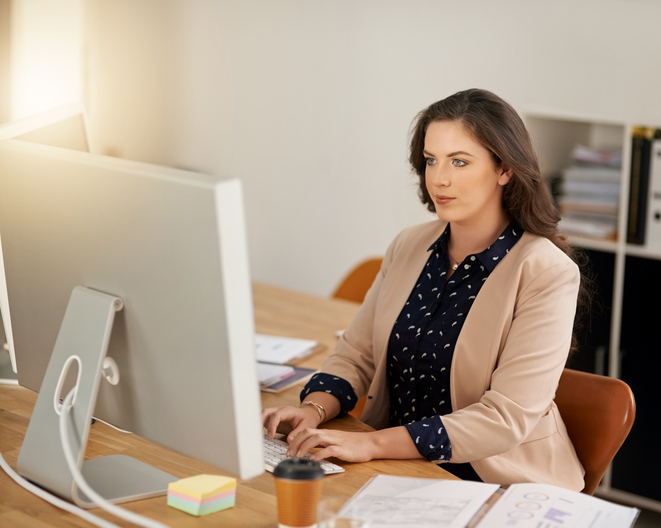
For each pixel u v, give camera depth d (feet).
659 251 9.32
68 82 8.84
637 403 9.63
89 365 3.70
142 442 4.66
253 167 12.06
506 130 4.90
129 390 3.75
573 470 5.16
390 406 5.72
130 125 9.98
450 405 5.27
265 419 4.88
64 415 3.69
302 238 12.93
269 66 12.07
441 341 5.22
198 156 11.26
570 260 5.14
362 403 6.59
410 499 3.85
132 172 3.42
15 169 4.04
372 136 12.42
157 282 3.44
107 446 4.57
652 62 9.01
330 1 12.22
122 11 9.53
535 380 4.76
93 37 9.12
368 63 12.19
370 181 12.64
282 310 8.27
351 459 4.41
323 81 12.50
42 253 4.04
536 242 5.19
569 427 5.46
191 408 3.46
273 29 11.96
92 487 3.94
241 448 3.31
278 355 6.58
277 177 12.44
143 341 3.60
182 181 3.21
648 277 9.45
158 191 3.32
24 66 8.34
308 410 5.02
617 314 9.72
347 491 4.07
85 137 5.09
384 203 12.60
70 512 3.76
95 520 3.52
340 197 12.92
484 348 5.02
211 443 3.42
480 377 5.03
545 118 10.44
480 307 5.11
